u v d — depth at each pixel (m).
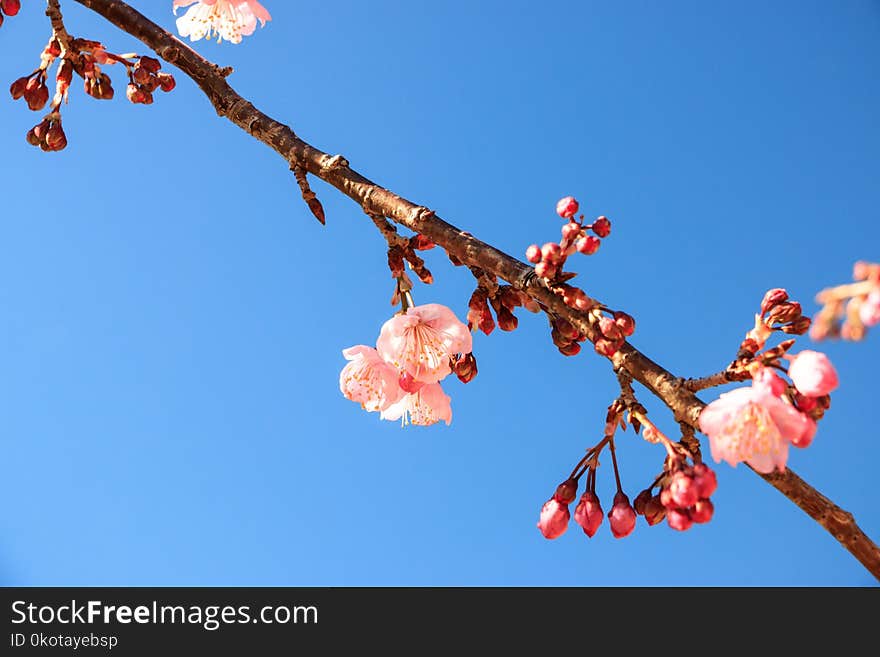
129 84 0.50
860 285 0.35
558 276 0.43
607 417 0.42
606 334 0.42
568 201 0.43
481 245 0.44
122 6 0.48
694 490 0.40
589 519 0.44
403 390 0.48
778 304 0.42
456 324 0.46
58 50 0.50
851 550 0.41
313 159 0.46
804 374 0.40
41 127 0.50
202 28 0.56
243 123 0.47
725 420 0.41
